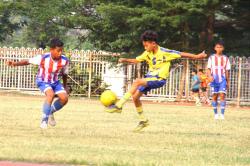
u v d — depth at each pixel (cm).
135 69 8338
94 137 2945
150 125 3838
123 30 8312
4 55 8512
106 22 8162
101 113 4831
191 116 4944
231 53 9112
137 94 3209
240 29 9044
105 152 2398
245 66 8012
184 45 8488
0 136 2831
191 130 3584
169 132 3394
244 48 9100
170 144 2788
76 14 8731
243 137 3253
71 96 8281
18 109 4903
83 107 5644
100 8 7800
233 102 8012
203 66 8206
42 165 2084
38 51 8475
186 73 8100
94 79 8369
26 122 3644
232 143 2939
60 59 3131
